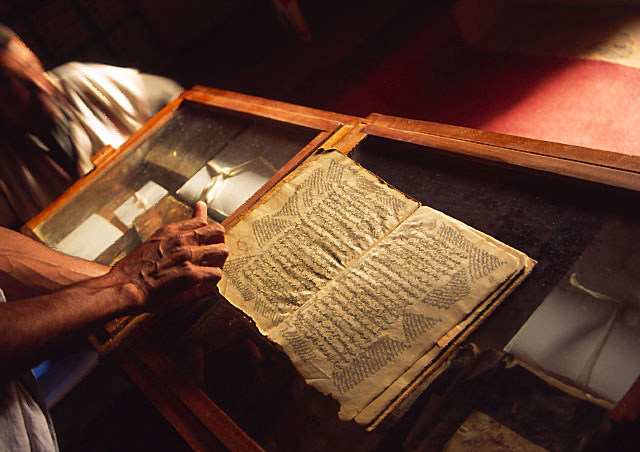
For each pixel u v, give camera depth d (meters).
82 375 1.24
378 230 0.79
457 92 2.38
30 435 0.70
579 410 0.54
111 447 1.30
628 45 1.96
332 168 0.92
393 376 0.63
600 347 0.58
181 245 0.82
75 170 1.88
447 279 0.69
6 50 1.63
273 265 0.81
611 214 0.69
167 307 0.86
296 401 0.69
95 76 1.96
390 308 0.69
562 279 0.66
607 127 1.79
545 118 1.97
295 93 3.08
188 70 3.83
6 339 0.65
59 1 3.58
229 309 0.82
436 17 2.61
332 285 0.74
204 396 0.75
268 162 1.11
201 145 1.29
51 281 0.96
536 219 0.73
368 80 2.77
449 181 0.85
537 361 0.60
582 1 2.21
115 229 1.18
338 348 0.67
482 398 0.59
